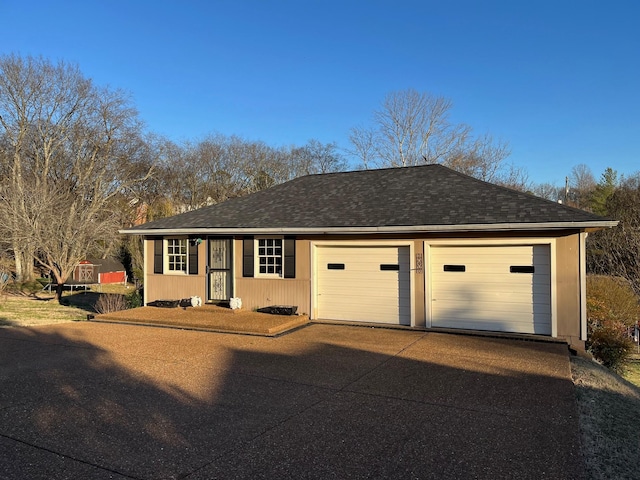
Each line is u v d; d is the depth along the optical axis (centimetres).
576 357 877
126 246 3650
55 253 2402
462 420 527
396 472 406
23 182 2509
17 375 718
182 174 4134
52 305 2236
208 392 630
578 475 400
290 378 698
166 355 847
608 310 1380
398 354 852
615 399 625
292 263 1238
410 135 3656
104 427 507
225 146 4278
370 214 1170
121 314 1253
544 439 474
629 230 1756
